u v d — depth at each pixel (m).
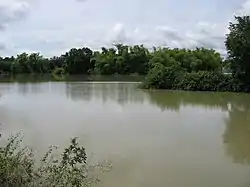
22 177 7.24
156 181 9.66
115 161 11.38
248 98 31.25
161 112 22.25
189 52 67.88
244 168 10.83
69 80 63.78
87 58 94.31
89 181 9.43
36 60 100.81
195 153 12.45
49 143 13.68
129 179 9.78
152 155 12.12
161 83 41.75
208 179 9.87
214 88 38.84
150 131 16.12
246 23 36.75
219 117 20.31
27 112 22.03
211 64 67.50
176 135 15.32
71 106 25.02
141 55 87.06
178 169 10.68
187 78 40.47
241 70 37.34
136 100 29.20
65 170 7.48
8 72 100.25
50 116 20.36
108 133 15.63
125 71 88.06
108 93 35.75
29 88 43.12
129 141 14.13
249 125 17.77
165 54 58.34
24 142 13.80
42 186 7.27
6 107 24.50
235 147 13.33
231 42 37.16
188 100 29.50
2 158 7.27
